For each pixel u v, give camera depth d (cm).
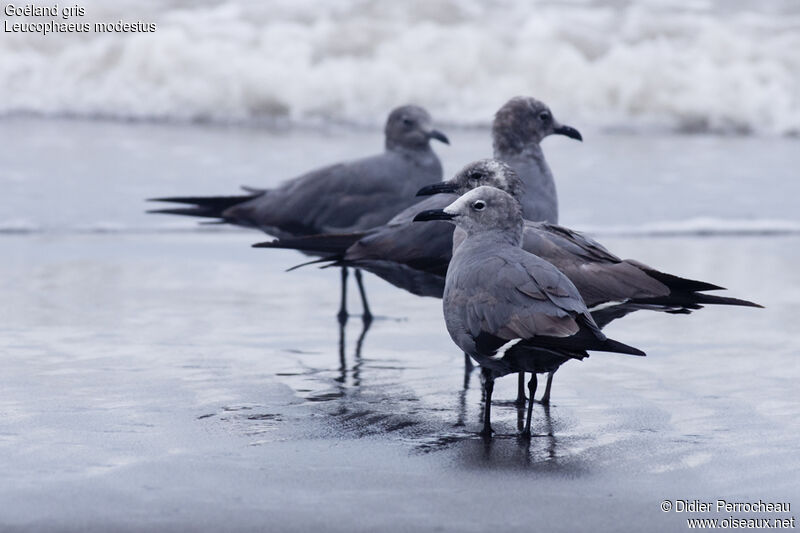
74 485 776
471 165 1122
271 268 1656
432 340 1281
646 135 2762
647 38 3136
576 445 897
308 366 1150
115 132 2509
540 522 726
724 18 3309
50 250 1675
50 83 2750
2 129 2467
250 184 2031
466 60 2909
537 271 873
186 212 1530
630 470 835
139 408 977
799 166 2383
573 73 2916
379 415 980
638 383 1090
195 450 863
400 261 1202
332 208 1477
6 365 1107
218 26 2983
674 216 1955
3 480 782
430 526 715
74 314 1334
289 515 729
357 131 2669
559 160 2367
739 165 2378
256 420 952
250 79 2773
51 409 965
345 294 1382
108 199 1941
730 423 958
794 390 1064
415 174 1500
